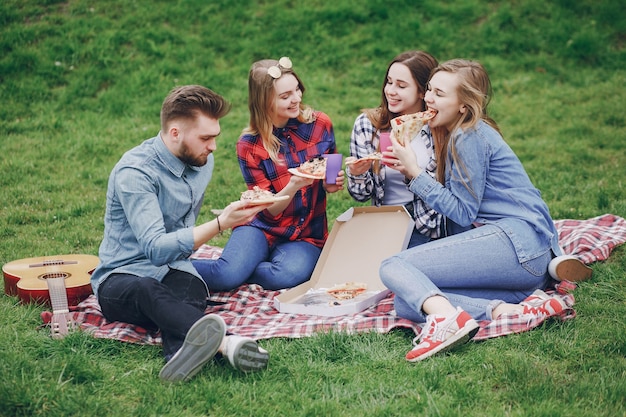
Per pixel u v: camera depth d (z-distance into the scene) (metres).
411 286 4.11
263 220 5.11
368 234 5.00
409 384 3.67
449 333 3.91
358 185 4.98
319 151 5.15
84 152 8.12
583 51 10.38
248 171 5.07
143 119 8.94
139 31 10.20
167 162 4.36
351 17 10.72
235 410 3.50
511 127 8.87
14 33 9.88
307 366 3.88
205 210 6.85
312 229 5.23
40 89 9.24
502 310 4.24
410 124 4.46
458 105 4.46
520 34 10.63
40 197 6.99
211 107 4.25
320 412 3.46
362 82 9.82
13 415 3.44
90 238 6.13
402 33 10.50
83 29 10.05
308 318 4.47
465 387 3.62
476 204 4.41
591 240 5.39
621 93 9.54
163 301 3.96
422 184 4.42
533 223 4.39
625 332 4.09
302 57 10.19
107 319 4.37
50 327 4.36
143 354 4.07
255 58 10.11
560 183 7.20
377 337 4.16
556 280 4.70
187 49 10.06
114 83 9.52
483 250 4.28
